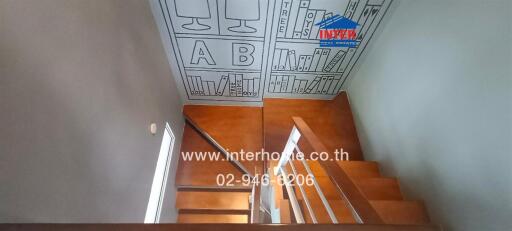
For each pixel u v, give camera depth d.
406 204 1.87
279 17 2.56
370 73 3.02
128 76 1.94
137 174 2.15
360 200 0.94
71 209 1.28
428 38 1.95
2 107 0.89
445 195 1.74
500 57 1.33
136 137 2.11
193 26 2.63
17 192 0.96
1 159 0.90
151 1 2.36
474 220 1.49
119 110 1.79
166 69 3.03
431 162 1.90
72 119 1.27
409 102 2.21
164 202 3.01
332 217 1.29
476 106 1.48
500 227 1.33
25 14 0.99
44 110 1.08
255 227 0.67
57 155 1.17
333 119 3.60
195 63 3.19
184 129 4.02
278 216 2.11
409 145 2.20
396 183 2.23
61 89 1.18
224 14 2.50
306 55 3.10
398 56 2.39
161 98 2.83
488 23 1.41
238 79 3.53
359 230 0.69
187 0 2.36
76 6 1.29
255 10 2.47
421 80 2.04
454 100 1.67
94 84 1.46
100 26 1.53
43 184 1.09
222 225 0.67
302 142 3.25
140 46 2.18
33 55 1.02
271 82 3.60
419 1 2.08
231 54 3.05
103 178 1.60
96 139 1.50
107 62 1.61
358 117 3.38
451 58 1.70
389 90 2.56
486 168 1.42
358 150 3.23
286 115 3.73
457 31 1.64
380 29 2.69
